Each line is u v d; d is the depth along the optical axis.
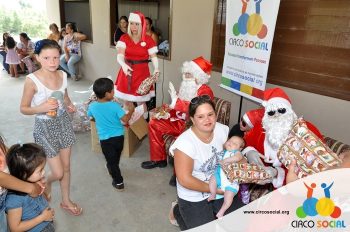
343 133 2.08
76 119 3.27
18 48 6.29
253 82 2.39
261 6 2.16
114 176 2.24
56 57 1.58
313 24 2.12
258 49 2.27
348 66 1.98
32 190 1.23
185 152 1.44
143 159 2.81
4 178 1.11
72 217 1.97
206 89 2.28
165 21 4.51
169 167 2.67
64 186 1.92
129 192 2.28
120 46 2.94
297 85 2.29
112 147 2.18
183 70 2.36
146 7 4.72
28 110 1.56
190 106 1.46
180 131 2.43
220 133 1.60
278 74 2.45
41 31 9.13
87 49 5.57
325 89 2.12
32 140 3.14
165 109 2.51
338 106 2.07
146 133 2.90
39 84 1.58
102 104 2.14
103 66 5.23
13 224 1.23
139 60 2.99
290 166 1.33
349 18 1.92
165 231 1.88
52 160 1.70
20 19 9.38
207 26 2.99
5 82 5.62
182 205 1.58
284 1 2.26
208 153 1.52
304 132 1.35
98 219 1.96
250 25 2.30
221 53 2.93
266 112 1.56
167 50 3.74
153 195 2.25
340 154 1.50
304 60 2.23
